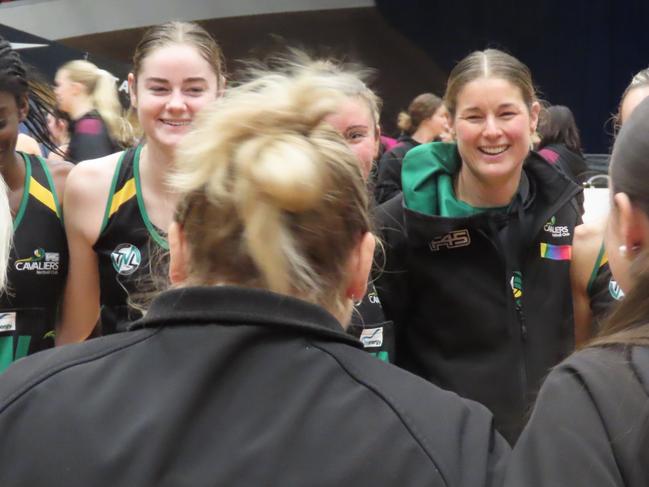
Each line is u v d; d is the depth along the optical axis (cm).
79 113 399
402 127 544
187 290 110
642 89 248
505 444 113
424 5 969
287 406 103
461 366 236
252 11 912
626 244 115
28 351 235
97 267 241
